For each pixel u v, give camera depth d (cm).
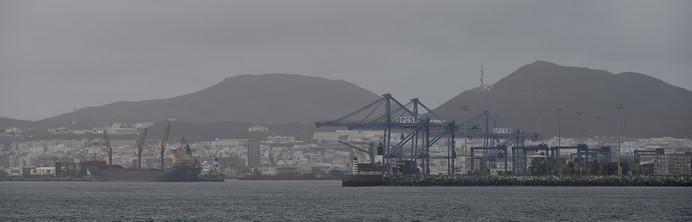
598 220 16650
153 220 17400
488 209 19700
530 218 17175
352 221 16712
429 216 17775
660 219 16750
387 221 16700
